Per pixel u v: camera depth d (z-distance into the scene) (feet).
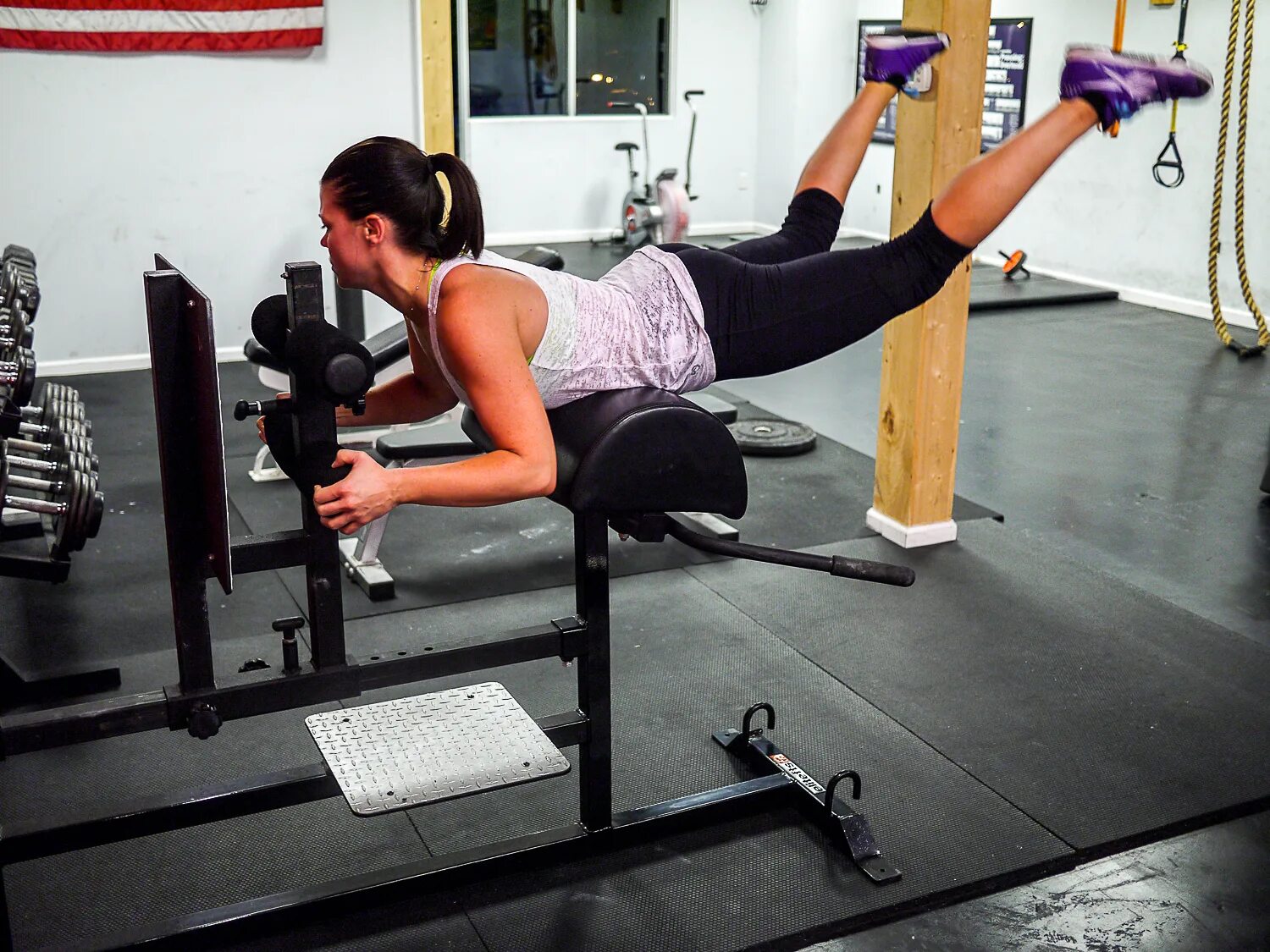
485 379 5.86
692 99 36.40
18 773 8.89
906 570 7.18
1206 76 6.43
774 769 8.88
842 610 11.91
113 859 7.95
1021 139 6.41
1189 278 26.71
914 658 10.91
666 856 8.05
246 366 21.11
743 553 7.13
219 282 20.84
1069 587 12.44
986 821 8.45
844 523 14.29
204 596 6.42
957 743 9.48
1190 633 11.43
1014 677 10.57
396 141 6.02
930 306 12.60
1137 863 8.06
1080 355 23.11
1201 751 9.37
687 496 6.70
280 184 20.63
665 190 32.50
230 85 19.85
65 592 12.00
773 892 7.70
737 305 6.65
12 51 18.71
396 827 8.38
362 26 20.22
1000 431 18.31
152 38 19.17
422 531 13.93
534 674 10.65
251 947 7.13
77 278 20.03
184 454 6.08
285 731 9.60
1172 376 21.54
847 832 8.04
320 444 6.23
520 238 35.35
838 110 35.94
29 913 7.38
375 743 7.14
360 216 5.94
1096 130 28.43
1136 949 7.23
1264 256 24.75
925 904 7.64
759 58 36.86
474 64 33.76
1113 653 11.01
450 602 11.98
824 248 7.36
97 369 20.51
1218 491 15.71
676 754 9.32
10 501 9.13
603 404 6.51
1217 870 8.00
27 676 9.87
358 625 11.39
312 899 7.20
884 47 7.37
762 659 10.89
